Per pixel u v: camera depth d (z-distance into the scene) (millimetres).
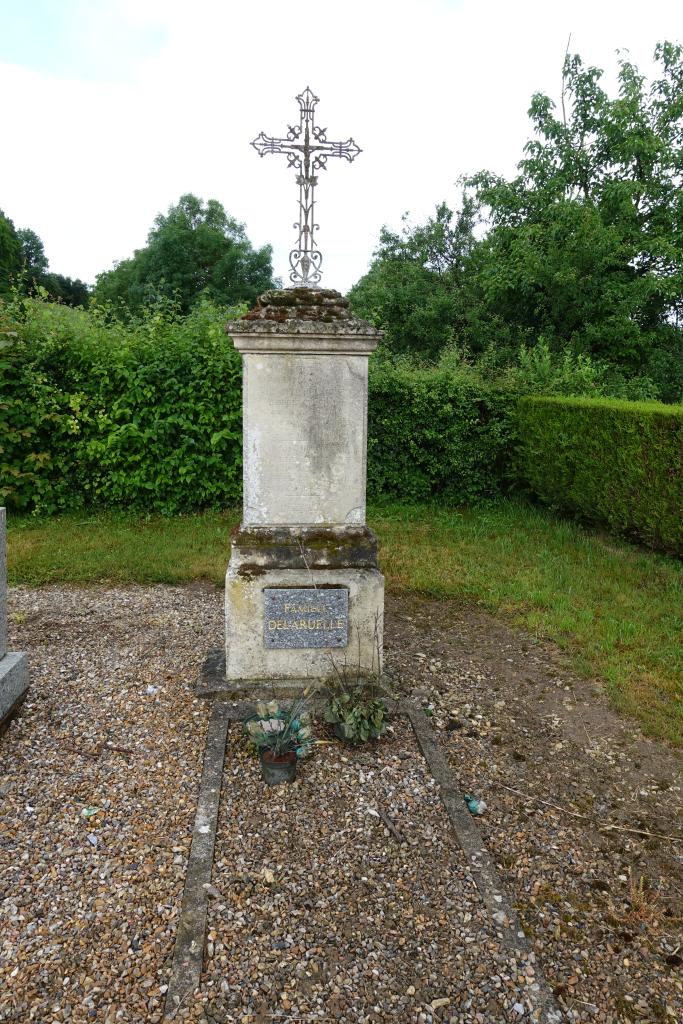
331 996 2371
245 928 2637
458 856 3064
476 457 10852
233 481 9883
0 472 9133
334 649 4379
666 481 7512
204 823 3189
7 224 28609
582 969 2564
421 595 6723
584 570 7348
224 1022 2271
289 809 3340
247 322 4000
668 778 3865
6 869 2939
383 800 3428
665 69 17000
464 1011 2332
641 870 3129
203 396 9602
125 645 5270
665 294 15828
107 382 9297
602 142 16984
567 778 3824
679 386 16531
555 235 16219
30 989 2385
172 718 4148
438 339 19516
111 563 7344
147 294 29969
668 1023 2350
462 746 4074
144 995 2371
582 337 16391
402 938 2611
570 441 9258
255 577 4266
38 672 4758
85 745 3879
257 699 4277
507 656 5367
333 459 4289
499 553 8047
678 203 16047
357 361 4188
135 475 9445
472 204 21734
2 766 3676
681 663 5160
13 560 7359
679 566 7461
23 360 9180
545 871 3086
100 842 3111
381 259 22609
